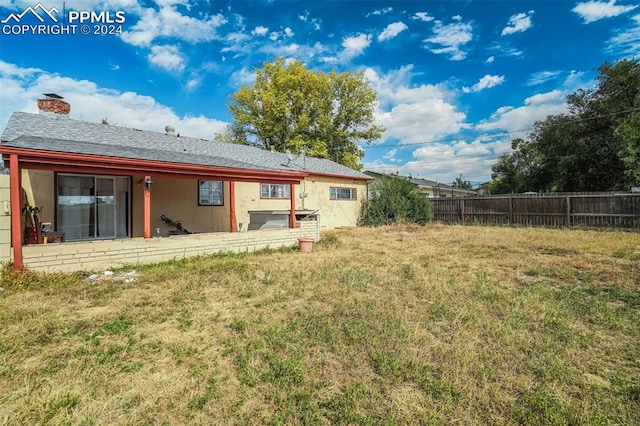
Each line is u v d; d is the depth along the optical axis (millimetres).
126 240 6922
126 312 4188
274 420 2154
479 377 2613
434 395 2402
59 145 6609
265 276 6000
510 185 28578
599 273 6098
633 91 18312
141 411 2248
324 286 5367
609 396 2389
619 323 3705
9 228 5559
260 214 11594
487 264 7105
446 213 18781
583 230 13273
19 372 2748
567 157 20109
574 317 3930
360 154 29297
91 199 8492
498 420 2127
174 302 4598
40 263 5766
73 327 3678
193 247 7934
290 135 26516
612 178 19297
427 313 4082
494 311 4141
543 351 3041
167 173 7562
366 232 13883
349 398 2367
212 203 11297
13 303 4504
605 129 19359
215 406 2309
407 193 17609
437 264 7152
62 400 2342
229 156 12484
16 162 5469
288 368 2754
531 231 13383
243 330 3590
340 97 27891
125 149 8094
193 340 3375
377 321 3795
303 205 14883
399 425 2098
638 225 12414
